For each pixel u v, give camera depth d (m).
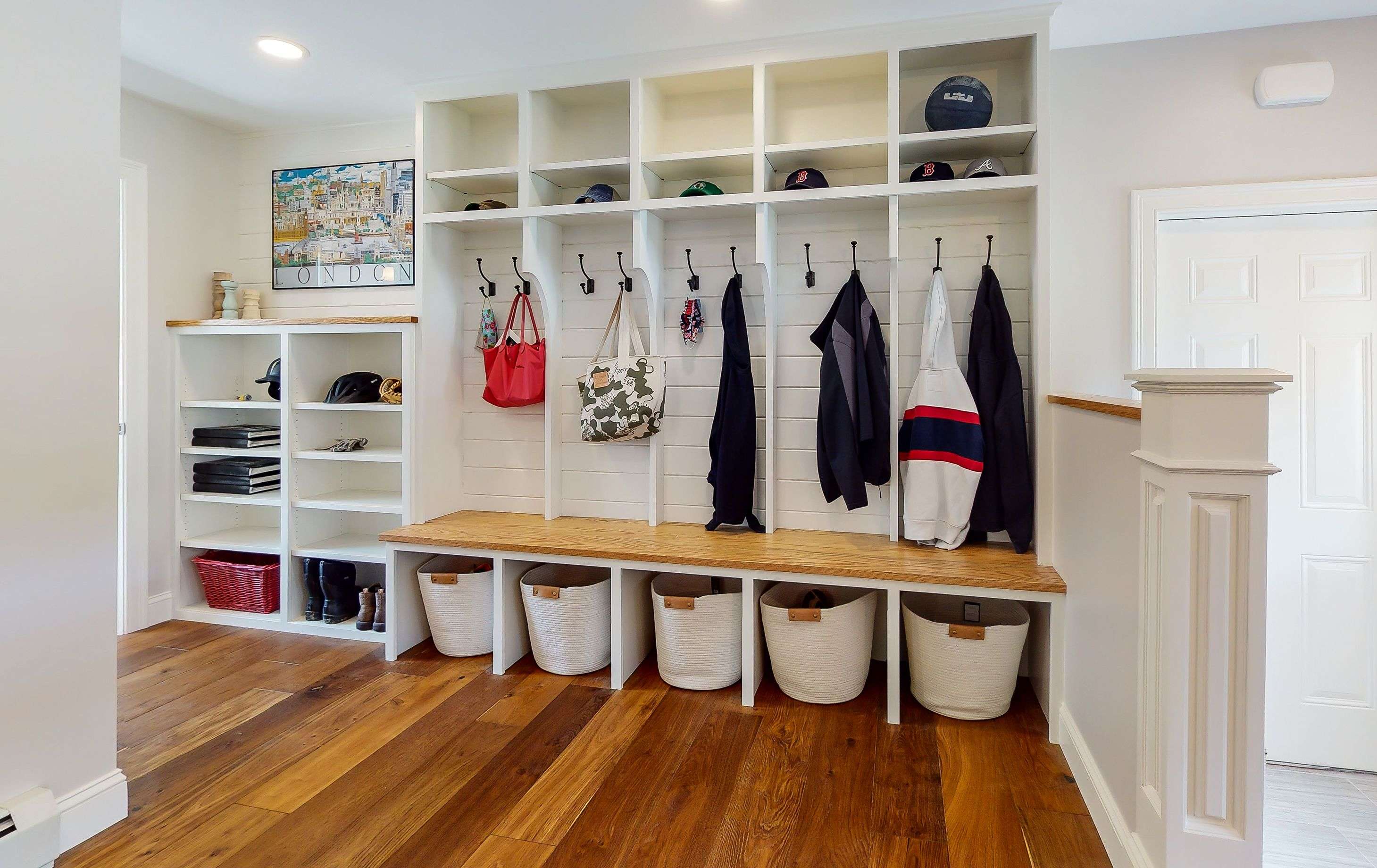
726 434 2.98
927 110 2.70
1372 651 2.65
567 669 2.88
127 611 3.32
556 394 3.34
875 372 2.81
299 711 2.56
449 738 2.38
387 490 3.68
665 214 3.06
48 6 1.79
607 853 1.80
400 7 2.51
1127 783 1.70
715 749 2.32
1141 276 2.75
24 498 1.75
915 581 2.45
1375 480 2.64
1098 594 1.96
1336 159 2.60
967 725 2.49
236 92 3.26
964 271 2.91
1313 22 2.61
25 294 1.75
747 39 2.77
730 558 2.63
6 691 1.71
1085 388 2.81
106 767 1.91
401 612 3.09
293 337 3.34
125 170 3.27
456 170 3.40
